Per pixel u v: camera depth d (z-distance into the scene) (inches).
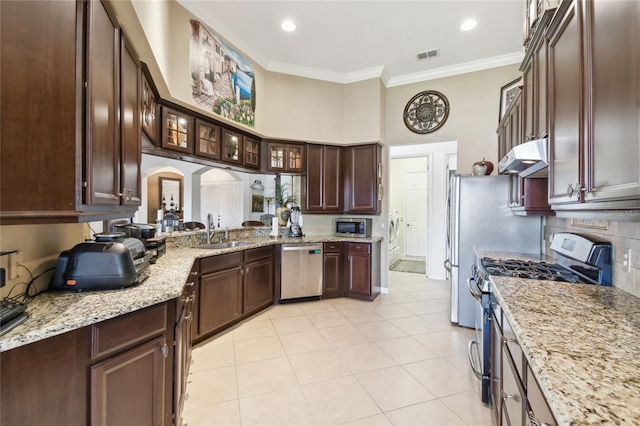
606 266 64.8
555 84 60.7
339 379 85.2
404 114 170.7
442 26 122.6
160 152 105.1
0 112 36.8
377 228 173.0
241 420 68.9
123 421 48.4
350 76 166.7
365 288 156.6
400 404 74.7
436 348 104.3
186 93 104.7
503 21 119.2
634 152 33.9
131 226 88.9
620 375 29.0
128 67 66.3
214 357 97.1
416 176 293.9
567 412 23.7
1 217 36.8
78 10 44.1
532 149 67.1
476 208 121.8
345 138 169.6
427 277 210.8
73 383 42.2
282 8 111.4
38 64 39.8
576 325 42.1
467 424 67.9
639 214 37.4
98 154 49.2
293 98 159.6
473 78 155.9
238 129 137.6
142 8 65.2
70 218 44.0
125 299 52.2
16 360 37.4
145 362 52.5
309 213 165.5
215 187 235.8
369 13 114.6
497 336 61.4
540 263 89.9
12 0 37.7
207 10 111.8
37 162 39.8
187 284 77.1
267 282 143.0
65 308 47.0
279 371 89.0
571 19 52.6
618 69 37.6
